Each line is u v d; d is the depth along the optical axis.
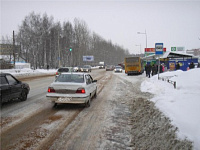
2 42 43.38
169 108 5.13
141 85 15.48
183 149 3.11
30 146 3.97
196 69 12.07
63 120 5.88
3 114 6.49
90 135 4.63
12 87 7.75
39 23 49.56
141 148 3.86
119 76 29.77
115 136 4.57
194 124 3.61
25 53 54.78
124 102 8.86
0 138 4.37
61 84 7.27
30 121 5.72
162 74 20.09
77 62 67.12
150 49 44.19
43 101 8.94
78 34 67.81
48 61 57.66
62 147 3.95
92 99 9.66
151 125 4.76
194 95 6.04
